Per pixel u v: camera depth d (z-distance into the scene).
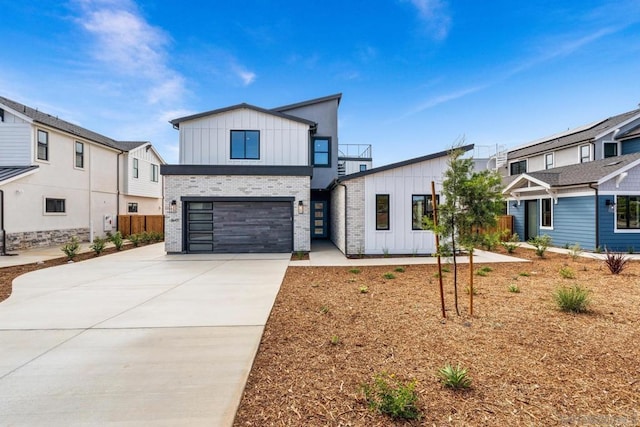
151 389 2.79
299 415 2.40
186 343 3.80
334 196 14.88
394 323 4.43
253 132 13.30
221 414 2.42
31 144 13.87
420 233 11.40
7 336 4.03
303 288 6.62
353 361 3.30
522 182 15.38
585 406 2.48
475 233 4.64
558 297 5.09
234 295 6.07
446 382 2.78
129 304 5.48
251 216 12.35
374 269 8.89
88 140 16.89
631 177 11.86
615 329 4.12
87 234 17.06
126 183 20.14
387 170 11.33
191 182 12.09
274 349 3.62
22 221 13.31
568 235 13.00
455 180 4.71
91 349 3.64
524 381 2.86
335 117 17.44
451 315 4.75
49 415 2.43
